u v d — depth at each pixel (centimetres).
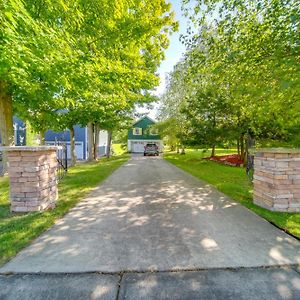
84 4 642
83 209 467
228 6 704
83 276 235
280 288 218
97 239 324
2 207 472
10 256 274
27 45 500
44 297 204
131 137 3916
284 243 313
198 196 583
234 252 287
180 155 2605
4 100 905
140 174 1007
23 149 425
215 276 237
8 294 207
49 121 1302
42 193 449
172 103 2402
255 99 784
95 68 691
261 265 257
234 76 766
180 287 219
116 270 246
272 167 455
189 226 375
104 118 1638
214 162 1709
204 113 1497
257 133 1134
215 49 759
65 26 611
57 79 638
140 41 852
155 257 273
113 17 717
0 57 472
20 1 430
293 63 632
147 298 203
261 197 489
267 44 672
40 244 307
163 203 516
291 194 453
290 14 615
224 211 457
